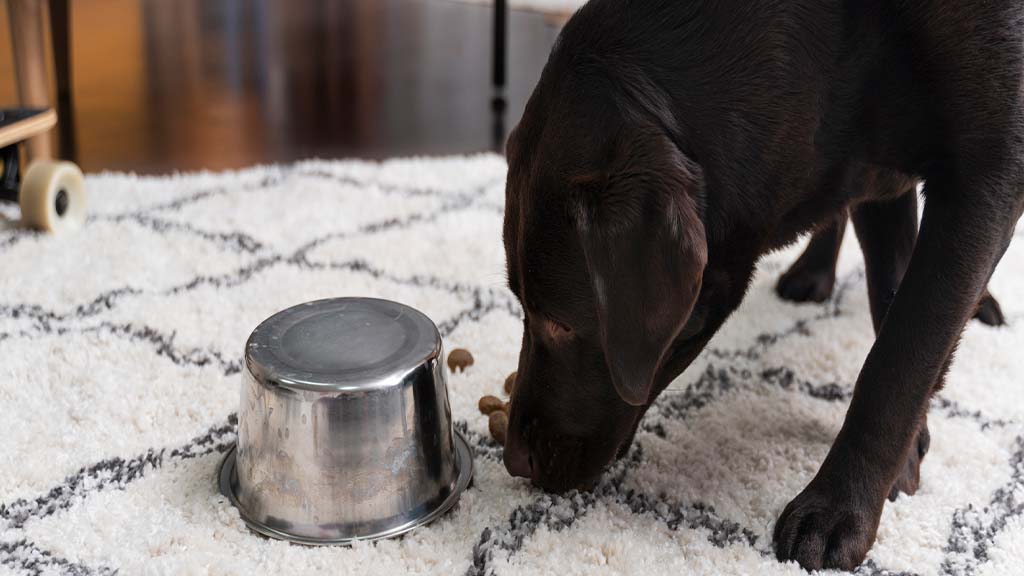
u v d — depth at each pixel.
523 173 1.24
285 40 4.01
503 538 1.31
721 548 1.30
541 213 1.21
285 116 3.18
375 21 4.32
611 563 1.27
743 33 1.22
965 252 1.25
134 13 4.29
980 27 1.20
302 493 1.30
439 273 2.07
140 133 2.97
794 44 1.23
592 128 1.18
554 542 1.30
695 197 1.16
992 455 1.51
